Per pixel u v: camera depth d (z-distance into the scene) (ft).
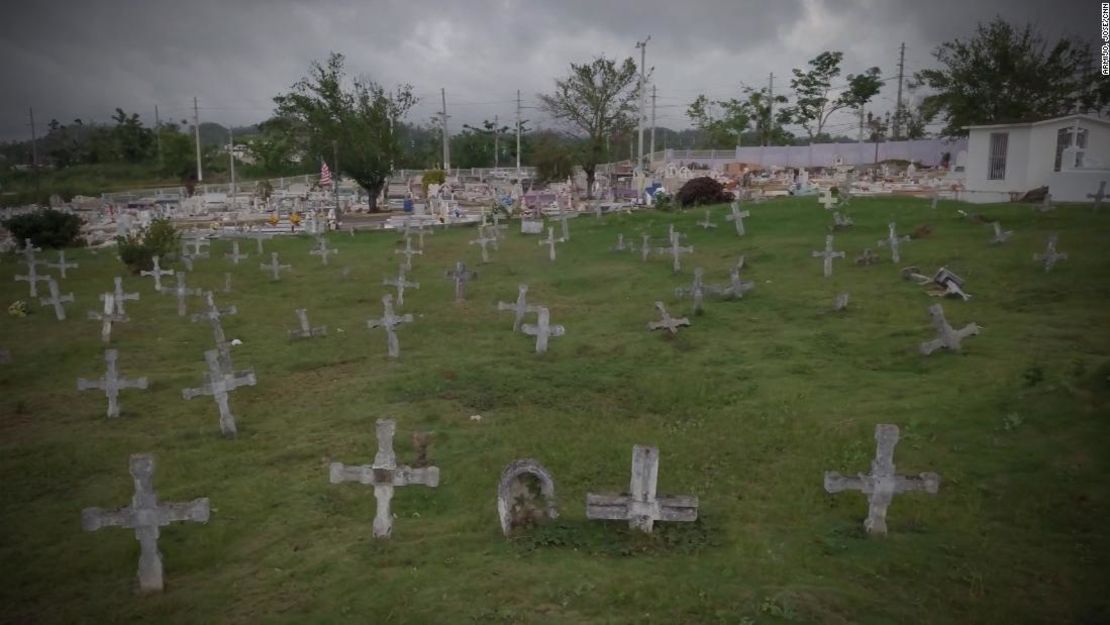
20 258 124.36
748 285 70.49
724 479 35.22
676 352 57.00
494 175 294.05
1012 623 23.16
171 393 53.78
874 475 28.94
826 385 46.96
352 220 188.55
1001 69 158.92
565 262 100.48
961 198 118.83
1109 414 34.81
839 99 275.18
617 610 24.68
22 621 26.86
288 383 54.85
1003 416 37.52
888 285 70.08
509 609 24.94
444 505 34.01
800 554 27.81
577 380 51.90
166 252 109.60
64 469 40.52
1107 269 65.72
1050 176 105.91
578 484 35.37
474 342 63.21
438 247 123.54
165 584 28.78
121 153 329.72
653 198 157.79
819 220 106.93
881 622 23.61
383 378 53.83
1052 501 29.78
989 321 55.98
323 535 31.78
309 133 215.51
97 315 70.23
